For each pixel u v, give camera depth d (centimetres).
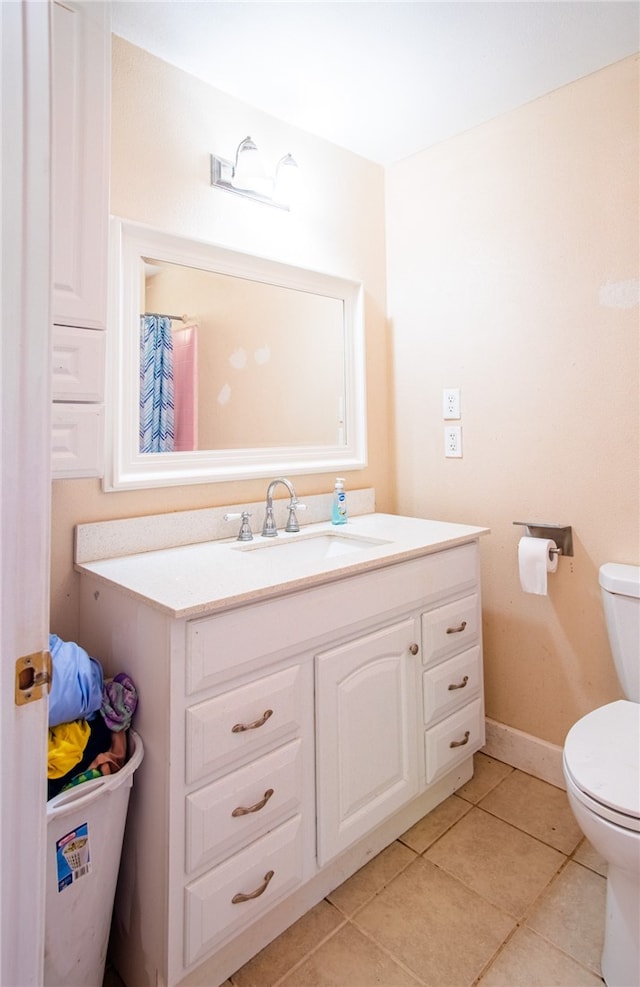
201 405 164
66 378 107
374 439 218
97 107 108
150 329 151
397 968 117
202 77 159
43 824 56
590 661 172
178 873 102
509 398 186
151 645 107
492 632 196
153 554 147
